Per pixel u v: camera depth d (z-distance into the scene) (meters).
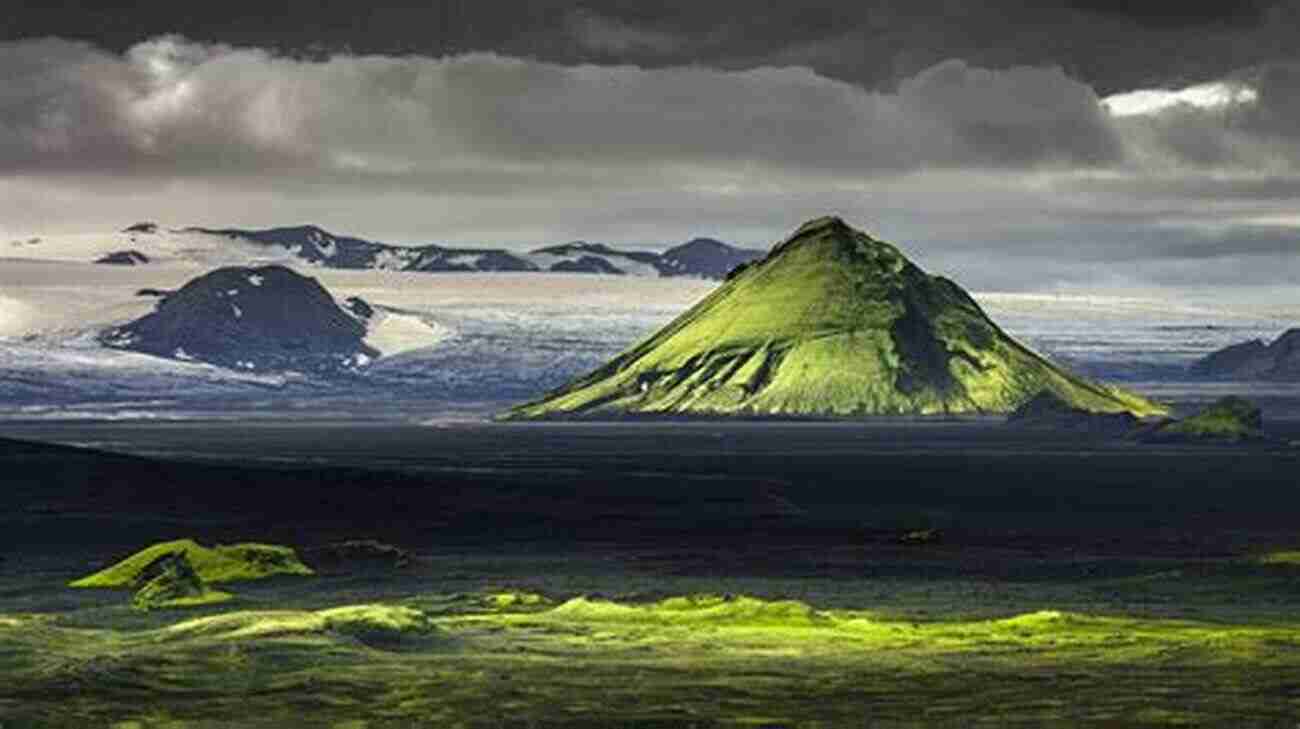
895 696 130.75
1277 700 127.31
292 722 119.38
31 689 132.12
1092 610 189.75
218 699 129.12
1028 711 123.31
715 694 131.75
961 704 126.81
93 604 198.38
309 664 145.88
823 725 118.19
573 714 122.75
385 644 159.25
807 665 147.50
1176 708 124.19
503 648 158.50
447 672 143.00
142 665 143.50
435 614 187.38
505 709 124.88
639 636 167.38
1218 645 158.62
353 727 117.56
